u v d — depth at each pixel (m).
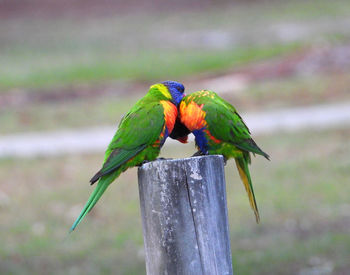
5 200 12.71
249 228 10.73
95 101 23.81
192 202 4.35
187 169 4.34
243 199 12.09
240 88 23.08
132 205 12.25
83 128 19.47
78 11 45.41
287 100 20.55
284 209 11.41
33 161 15.41
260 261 9.23
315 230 10.36
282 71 24.98
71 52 34.38
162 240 4.38
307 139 15.48
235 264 9.18
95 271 9.33
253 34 34.09
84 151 16.30
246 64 27.78
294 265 9.01
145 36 37.12
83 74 28.59
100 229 11.20
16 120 21.14
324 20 34.97
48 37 38.81
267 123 17.80
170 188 4.34
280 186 12.56
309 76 23.39
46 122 20.59
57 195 12.89
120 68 29.23
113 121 20.16
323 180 12.60
